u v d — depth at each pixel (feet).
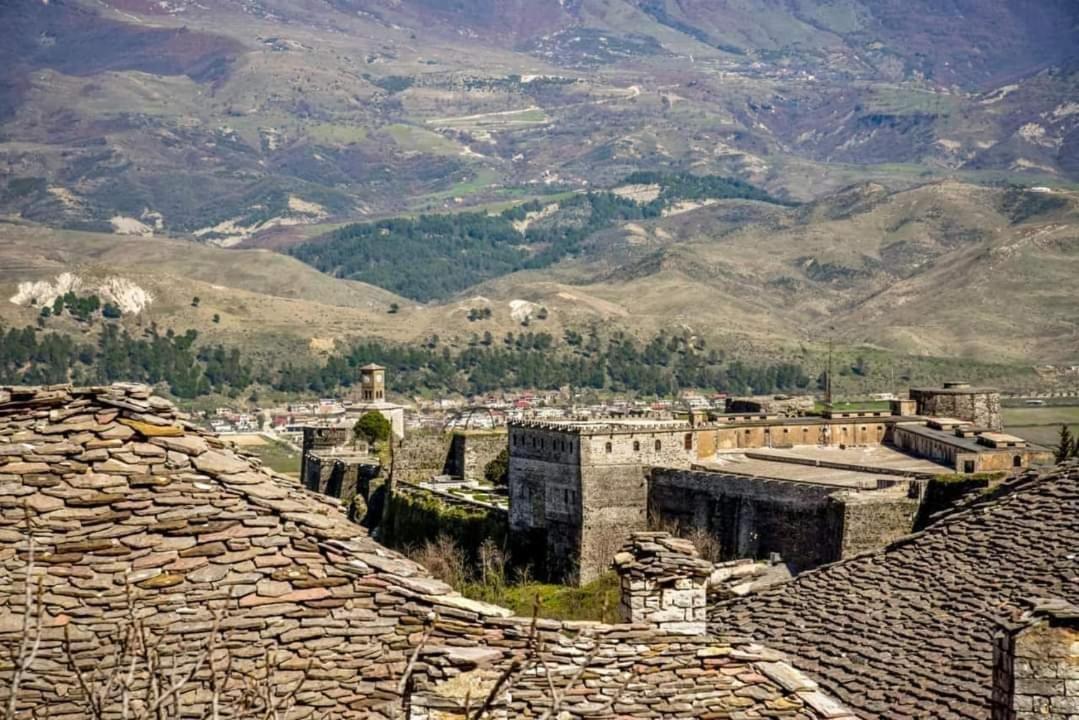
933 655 111.96
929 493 336.08
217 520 89.71
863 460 441.27
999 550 127.95
